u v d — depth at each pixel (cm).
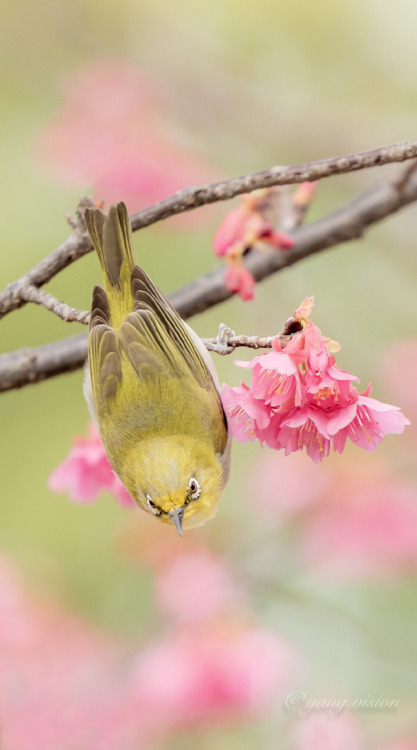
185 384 828
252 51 1606
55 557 1315
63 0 1588
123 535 1256
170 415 820
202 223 1354
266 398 636
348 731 1091
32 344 1336
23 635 1152
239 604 1176
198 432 827
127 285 823
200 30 1609
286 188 948
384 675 1158
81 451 857
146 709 1086
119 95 1365
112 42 1598
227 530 1280
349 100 1614
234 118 1592
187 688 1026
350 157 734
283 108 1599
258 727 1094
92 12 1593
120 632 1224
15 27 1571
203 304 971
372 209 967
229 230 869
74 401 1398
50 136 1324
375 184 993
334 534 1272
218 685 1026
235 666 1034
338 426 618
